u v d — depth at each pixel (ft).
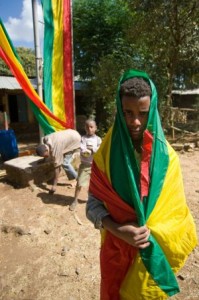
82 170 15.26
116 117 4.36
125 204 4.52
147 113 4.24
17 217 14.88
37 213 15.25
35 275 10.52
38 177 19.19
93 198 4.97
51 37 22.75
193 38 36.17
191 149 29.04
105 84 39.11
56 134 17.70
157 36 35.99
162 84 39.11
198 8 33.63
